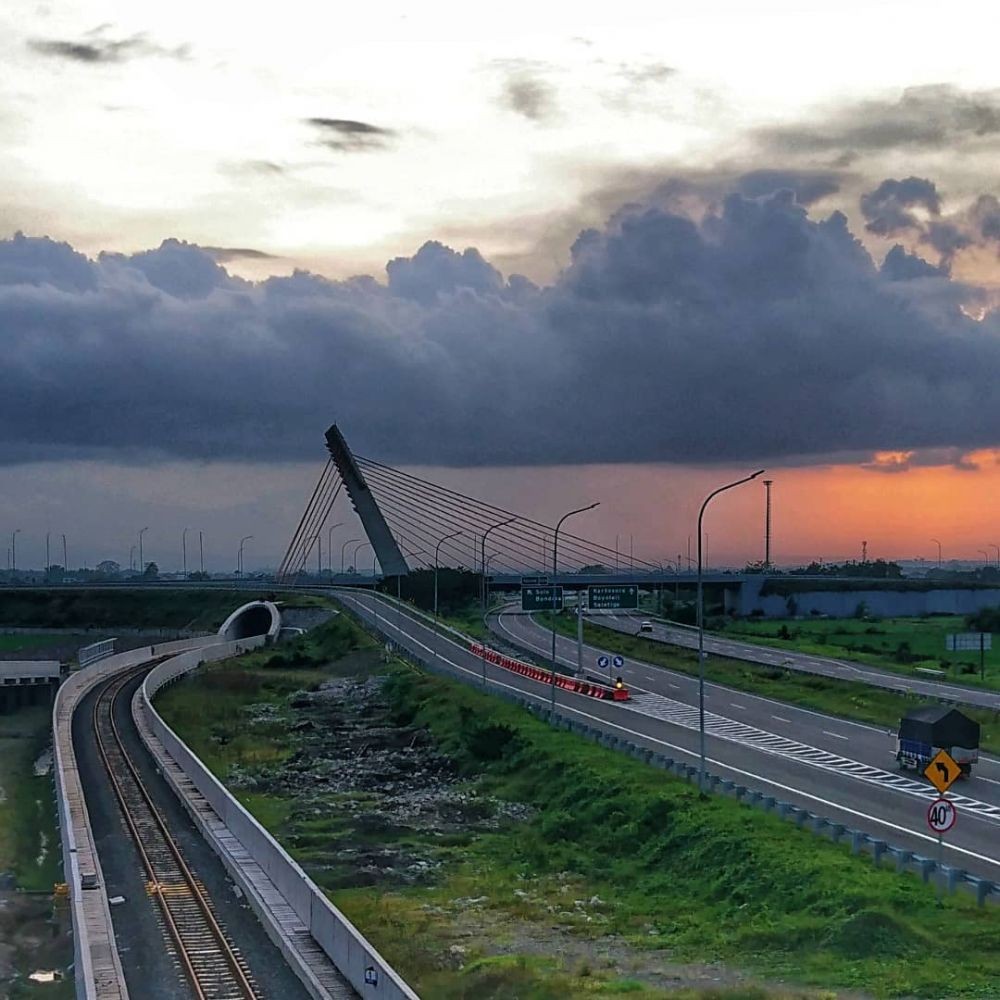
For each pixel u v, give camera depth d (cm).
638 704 10069
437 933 4638
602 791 6531
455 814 7000
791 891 4581
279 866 4803
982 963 3716
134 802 7100
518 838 6300
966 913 4144
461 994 3784
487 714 9400
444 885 5469
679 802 5953
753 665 12288
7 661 14638
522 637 16025
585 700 10369
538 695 10762
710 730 8600
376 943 4459
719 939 4344
